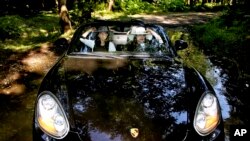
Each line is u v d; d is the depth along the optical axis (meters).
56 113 2.59
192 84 3.06
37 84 5.79
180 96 2.84
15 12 17.41
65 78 3.08
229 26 13.24
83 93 2.81
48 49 8.80
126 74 3.18
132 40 3.99
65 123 2.53
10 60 7.45
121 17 19.28
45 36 11.16
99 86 2.92
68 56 3.74
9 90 5.42
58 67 3.42
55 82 3.01
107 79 3.05
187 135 2.52
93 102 2.70
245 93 5.51
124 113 2.59
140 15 21.31
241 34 11.20
